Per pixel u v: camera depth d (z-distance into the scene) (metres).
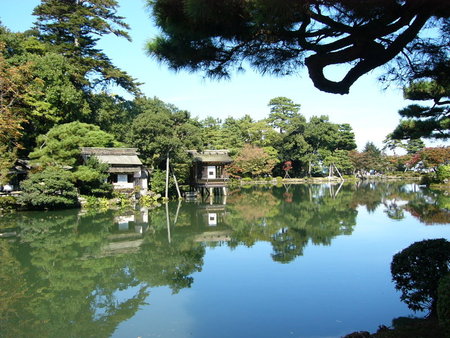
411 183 51.44
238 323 6.63
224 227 17.91
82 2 35.56
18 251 13.05
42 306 7.86
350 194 34.78
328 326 6.36
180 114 30.92
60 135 24.44
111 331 6.52
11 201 23.23
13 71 23.03
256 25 4.37
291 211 23.33
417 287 5.78
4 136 22.36
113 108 37.47
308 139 67.12
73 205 25.00
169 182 33.34
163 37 5.16
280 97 68.81
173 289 8.72
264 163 59.94
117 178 30.09
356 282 8.70
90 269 10.70
